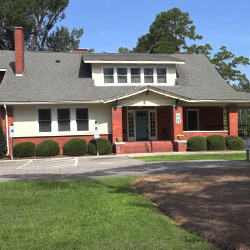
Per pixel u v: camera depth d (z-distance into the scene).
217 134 22.28
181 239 4.77
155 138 24.12
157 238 4.84
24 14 34.66
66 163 16.23
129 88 22.73
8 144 20.16
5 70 22.70
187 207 6.27
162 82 23.75
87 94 21.56
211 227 5.05
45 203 7.26
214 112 24.84
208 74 25.98
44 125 20.95
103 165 14.77
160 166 13.40
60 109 21.20
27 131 20.67
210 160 15.11
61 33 41.84
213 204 6.38
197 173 10.08
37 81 22.22
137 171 12.20
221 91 23.78
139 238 4.85
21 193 8.41
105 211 6.43
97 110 21.69
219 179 8.77
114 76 23.03
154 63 23.23
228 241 4.42
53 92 21.31
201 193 7.33
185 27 50.16
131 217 5.97
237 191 7.31
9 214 6.42
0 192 8.59
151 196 7.50
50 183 9.76
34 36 39.47
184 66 26.59
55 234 5.14
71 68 24.20
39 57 25.02
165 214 6.20
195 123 24.56
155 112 24.19
